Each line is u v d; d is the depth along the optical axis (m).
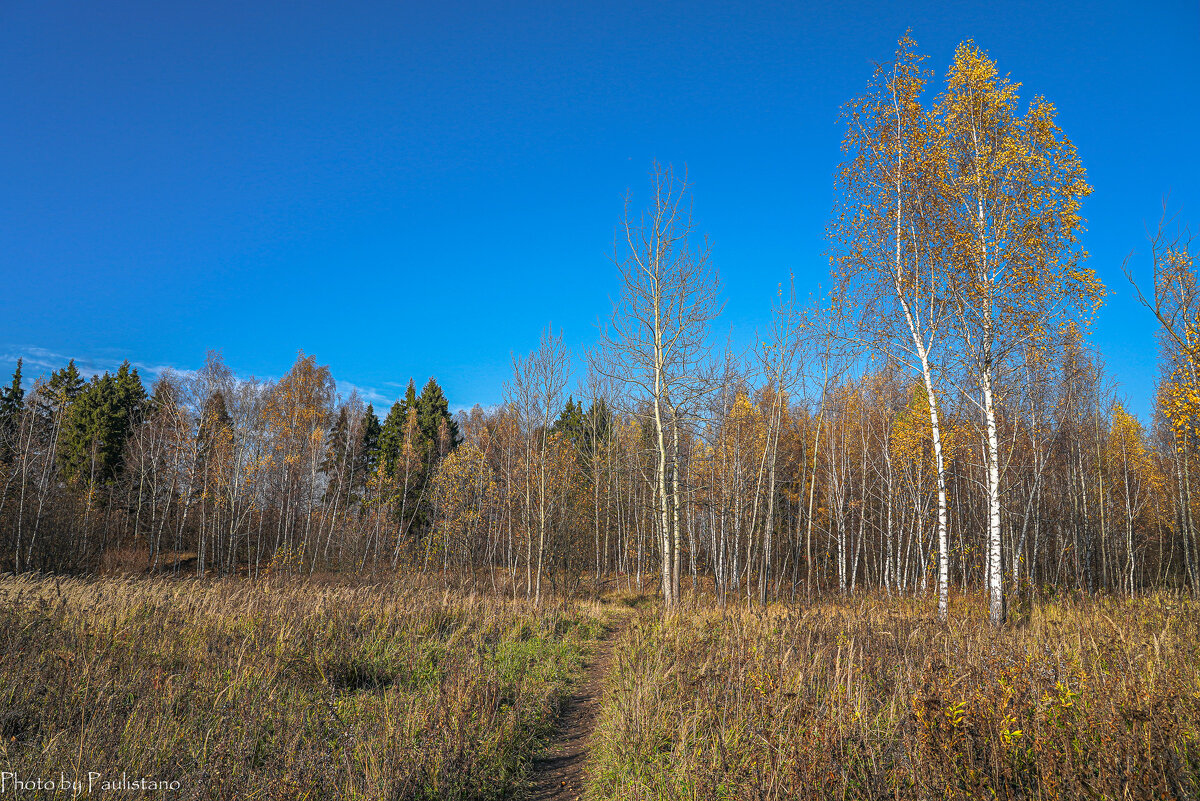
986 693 4.88
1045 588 16.94
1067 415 24.95
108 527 34.22
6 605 9.65
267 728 5.93
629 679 8.40
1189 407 11.81
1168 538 32.91
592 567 33.94
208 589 14.88
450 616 13.86
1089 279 12.67
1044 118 13.30
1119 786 3.68
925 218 14.17
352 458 43.81
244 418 36.34
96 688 6.32
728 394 24.19
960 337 14.05
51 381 41.47
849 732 4.84
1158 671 5.79
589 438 34.72
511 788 5.65
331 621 10.69
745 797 4.21
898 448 23.11
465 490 30.88
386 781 4.55
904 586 25.61
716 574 24.05
